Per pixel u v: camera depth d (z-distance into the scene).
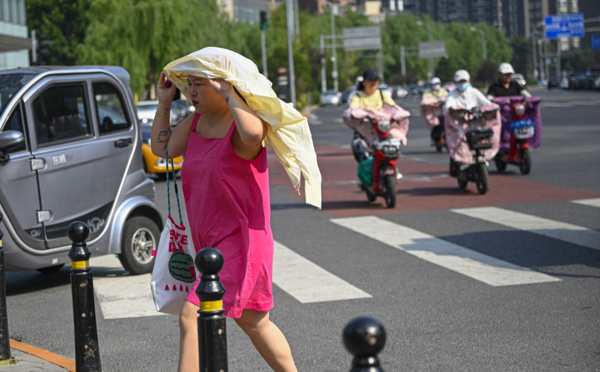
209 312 4.98
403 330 9.21
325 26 182.62
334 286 11.55
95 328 7.14
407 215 17.88
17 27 76.38
